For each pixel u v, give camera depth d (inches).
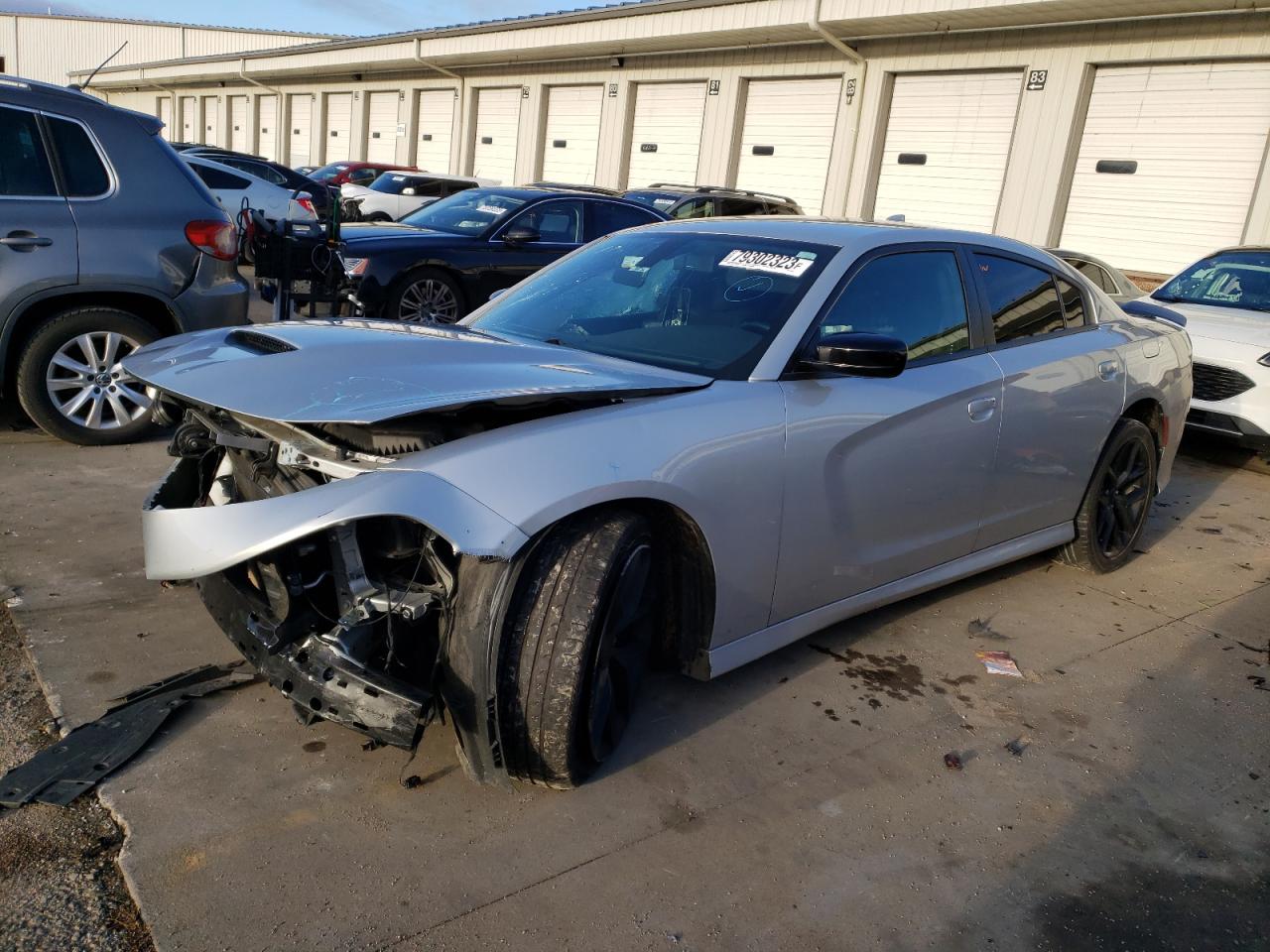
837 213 712.4
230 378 102.5
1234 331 280.7
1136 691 140.3
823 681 134.5
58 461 197.5
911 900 94.2
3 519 163.9
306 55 1254.9
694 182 814.5
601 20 812.6
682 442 106.5
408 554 96.2
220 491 115.6
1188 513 236.2
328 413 91.3
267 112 1455.5
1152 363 185.0
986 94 627.2
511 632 94.9
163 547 92.7
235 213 522.3
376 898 87.7
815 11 645.9
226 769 103.8
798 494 119.1
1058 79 586.6
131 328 208.2
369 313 334.3
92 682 117.4
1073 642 155.0
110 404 209.9
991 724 127.9
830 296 129.3
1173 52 538.9
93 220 200.7
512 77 976.9
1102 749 124.4
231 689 118.6
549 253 369.7
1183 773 120.5
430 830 97.4
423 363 105.7
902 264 141.6
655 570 112.0
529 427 99.3
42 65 2199.8
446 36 988.6
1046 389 156.6
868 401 127.6
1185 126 543.8
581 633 94.5
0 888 85.7
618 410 106.3
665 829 100.9
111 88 2044.8
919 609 162.1
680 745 116.0
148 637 129.3
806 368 123.3
